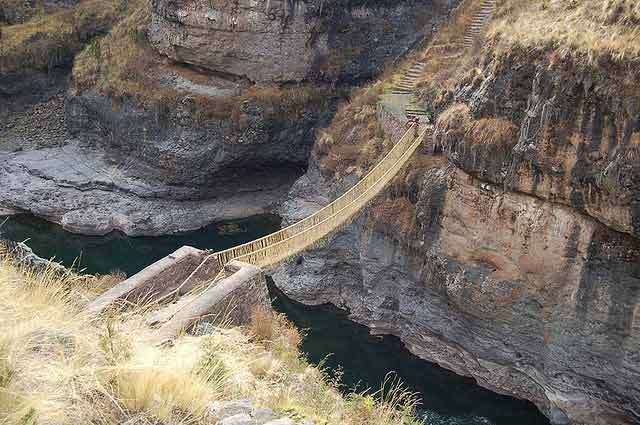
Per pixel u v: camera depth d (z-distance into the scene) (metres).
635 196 20.06
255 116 40.44
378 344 29.50
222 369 8.51
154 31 44.47
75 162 44.12
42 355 7.07
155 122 41.31
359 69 42.69
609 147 20.84
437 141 28.22
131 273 34.88
